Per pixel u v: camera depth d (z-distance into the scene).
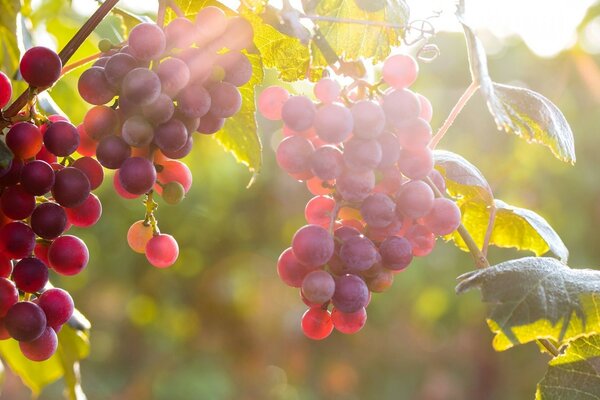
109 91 0.58
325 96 0.57
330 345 2.67
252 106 0.66
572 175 2.25
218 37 0.58
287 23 0.59
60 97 0.97
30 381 0.88
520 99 0.62
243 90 0.65
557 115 0.64
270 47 0.64
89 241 2.16
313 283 0.56
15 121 0.58
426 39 0.60
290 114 0.56
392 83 0.57
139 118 0.57
